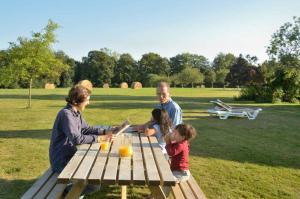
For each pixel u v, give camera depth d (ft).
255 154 34.27
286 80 123.24
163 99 23.95
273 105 107.04
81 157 16.38
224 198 21.79
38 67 80.84
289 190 23.54
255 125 56.75
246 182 25.07
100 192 22.13
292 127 55.21
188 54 453.58
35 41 79.15
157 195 13.38
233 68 290.15
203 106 92.79
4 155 31.58
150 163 15.48
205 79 380.17
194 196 16.49
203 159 31.73
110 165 14.97
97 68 372.79
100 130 21.50
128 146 17.16
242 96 129.49
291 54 133.49
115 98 125.18
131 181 13.00
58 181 13.07
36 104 93.86
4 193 21.85
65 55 365.40
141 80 388.98
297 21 133.69
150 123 24.45
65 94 150.92
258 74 140.56
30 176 25.41
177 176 18.58
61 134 17.70
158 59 413.59
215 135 45.65
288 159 32.42
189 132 18.92
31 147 35.17
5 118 60.85
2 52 80.02
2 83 81.15
